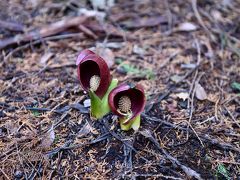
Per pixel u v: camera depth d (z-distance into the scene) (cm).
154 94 23
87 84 19
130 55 26
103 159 19
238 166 19
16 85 23
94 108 19
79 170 18
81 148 19
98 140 19
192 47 27
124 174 18
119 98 19
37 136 20
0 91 23
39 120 21
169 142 20
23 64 25
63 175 18
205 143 20
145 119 21
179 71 25
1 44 26
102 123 20
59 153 19
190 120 21
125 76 24
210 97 23
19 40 27
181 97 22
